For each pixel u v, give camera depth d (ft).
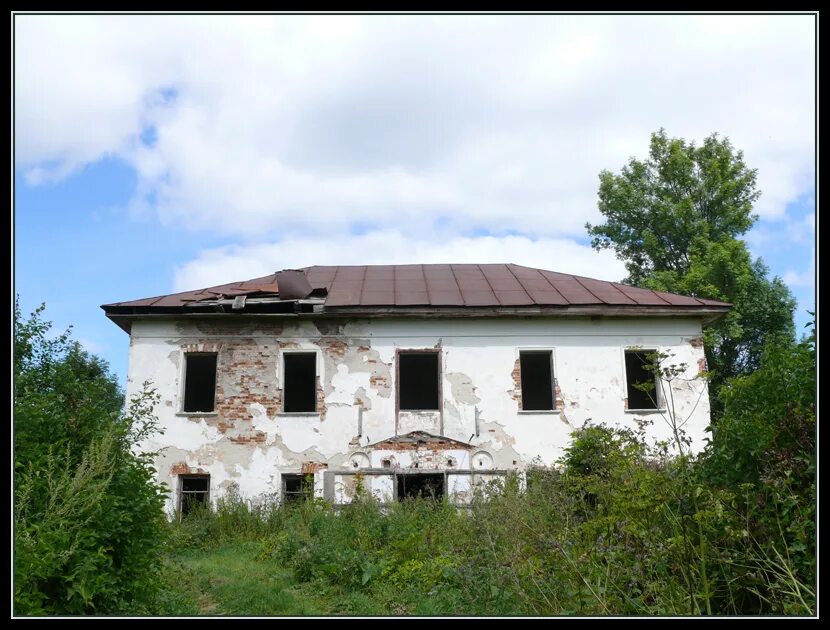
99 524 20.13
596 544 19.60
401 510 37.86
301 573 31.37
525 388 75.66
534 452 56.85
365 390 57.62
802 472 18.49
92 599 19.80
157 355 57.67
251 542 42.65
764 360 21.66
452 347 58.80
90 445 20.43
